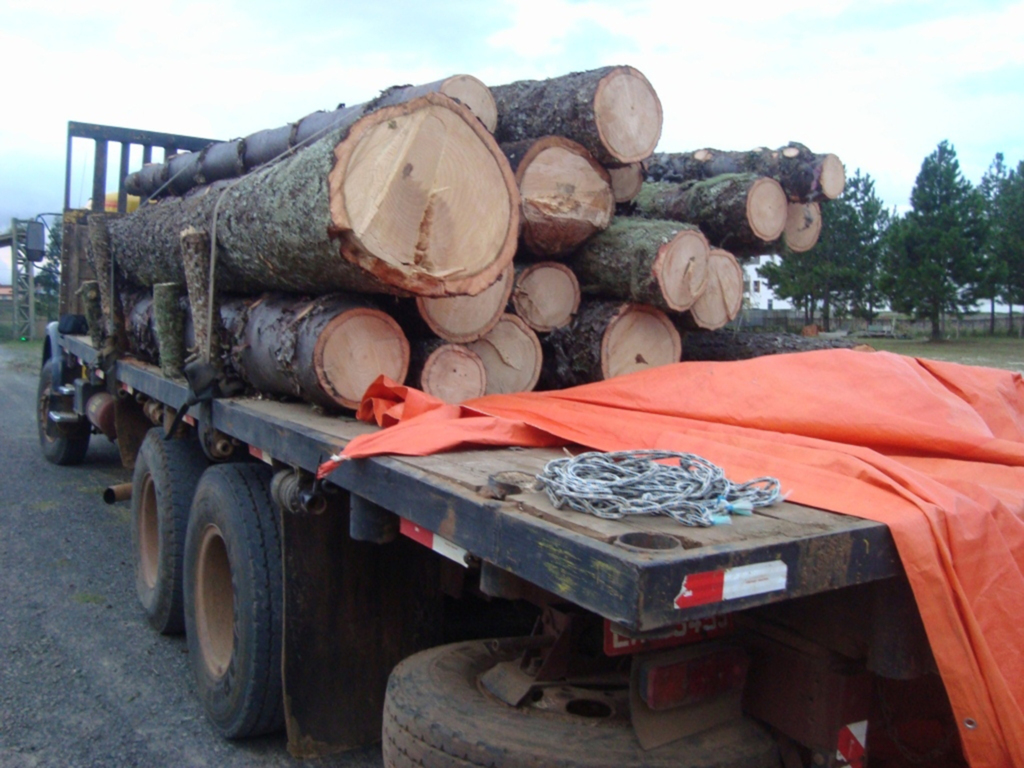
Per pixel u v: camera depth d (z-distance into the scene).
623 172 4.05
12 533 5.80
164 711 3.49
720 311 3.97
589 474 1.83
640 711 1.84
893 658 1.67
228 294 3.85
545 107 3.73
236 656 3.04
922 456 2.25
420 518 1.96
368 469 2.23
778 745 1.89
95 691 3.63
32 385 14.99
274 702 3.04
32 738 3.23
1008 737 1.54
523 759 1.82
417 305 3.09
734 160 5.07
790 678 1.85
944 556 1.60
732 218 4.25
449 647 2.40
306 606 2.87
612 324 3.54
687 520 1.56
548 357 3.78
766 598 1.44
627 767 1.78
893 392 2.39
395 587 2.99
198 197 4.02
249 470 3.32
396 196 2.67
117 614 4.48
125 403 5.50
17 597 4.66
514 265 3.63
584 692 2.08
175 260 4.19
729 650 1.88
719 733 1.88
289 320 3.04
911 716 1.94
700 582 1.36
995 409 2.59
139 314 4.96
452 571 2.93
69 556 5.37
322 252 2.69
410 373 3.22
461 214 2.82
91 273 6.97
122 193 7.19
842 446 2.12
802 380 2.50
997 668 1.56
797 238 5.02
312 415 3.02
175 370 4.14
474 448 2.37
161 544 3.98
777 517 1.66
